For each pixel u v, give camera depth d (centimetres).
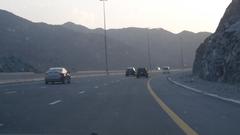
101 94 3678
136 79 7850
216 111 2288
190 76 7662
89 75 10462
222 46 5434
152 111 2286
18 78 7131
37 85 5672
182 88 4581
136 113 2194
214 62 5525
